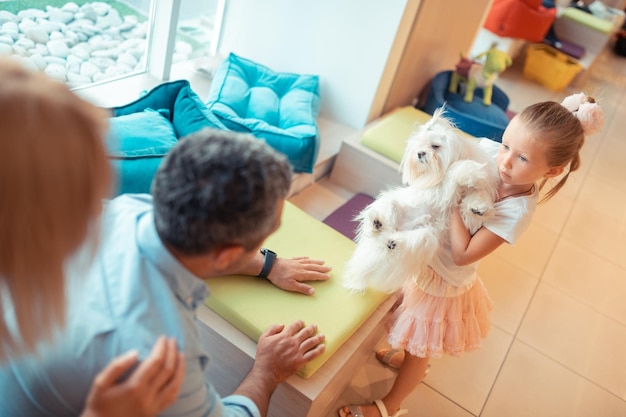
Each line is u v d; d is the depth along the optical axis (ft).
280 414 3.95
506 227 3.93
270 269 4.19
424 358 4.78
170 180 2.11
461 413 5.52
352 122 7.98
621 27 20.38
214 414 2.50
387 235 4.04
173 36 6.76
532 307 7.19
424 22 7.79
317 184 7.25
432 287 4.36
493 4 13.51
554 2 16.01
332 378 3.90
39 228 1.64
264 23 7.88
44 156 1.58
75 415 2.24
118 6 6.62
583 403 6.01
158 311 2.21
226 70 6.98
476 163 3.95
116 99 6.37
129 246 2.31
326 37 7.57
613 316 7.47
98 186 1.77
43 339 1.89
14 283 1.71
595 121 3.86
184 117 5.26
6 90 1.56
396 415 5.17
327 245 4.89
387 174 6.95
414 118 7.86
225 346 3.89
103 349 2.08
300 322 3.71
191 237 2.14
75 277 1.94
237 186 2.06
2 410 2.30
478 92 9.72
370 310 4.38
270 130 5.98
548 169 3.85
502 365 6.20
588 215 9.71
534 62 14.35
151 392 1.87
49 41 6.11
